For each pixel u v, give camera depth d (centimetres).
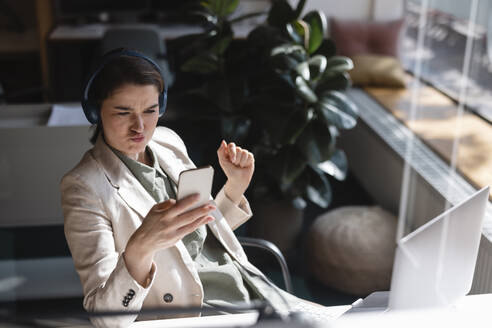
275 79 263
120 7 480
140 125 121
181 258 127
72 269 250
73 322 80
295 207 277
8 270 245
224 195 147
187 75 423
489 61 259
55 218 273
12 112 270
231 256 146
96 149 128
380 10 426
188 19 474
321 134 258
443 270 116
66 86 461
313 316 129
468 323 109
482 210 118
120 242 123
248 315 119
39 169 260
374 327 89
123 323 100
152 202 129
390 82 392
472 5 255
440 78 298
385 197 311
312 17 262
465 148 249
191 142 351
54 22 481
